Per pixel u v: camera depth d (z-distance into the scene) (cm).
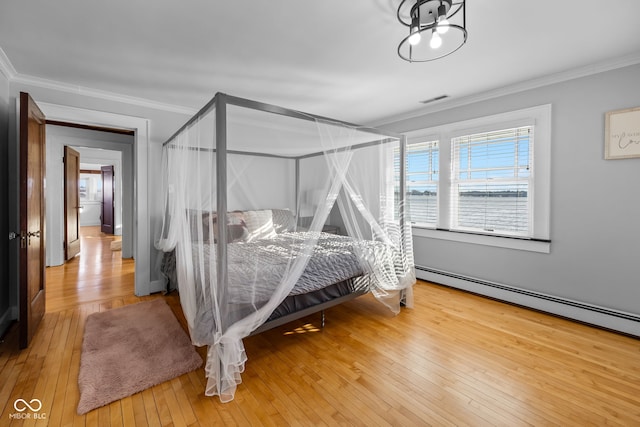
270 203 282
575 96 260
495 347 220
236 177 262
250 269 202
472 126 331
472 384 178
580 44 216
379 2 167
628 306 239
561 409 156
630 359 203
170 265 311
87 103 292
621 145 238
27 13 174
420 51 224
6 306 251
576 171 262
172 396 167
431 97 328
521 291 296
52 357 203
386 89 303
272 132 264
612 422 147
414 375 187
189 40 207
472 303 308
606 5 171
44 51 219
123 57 229
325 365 198
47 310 287
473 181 335
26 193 211
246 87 292
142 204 330
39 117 245
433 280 373
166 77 266
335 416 153
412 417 152
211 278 181
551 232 278
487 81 284
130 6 169
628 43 214
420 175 387
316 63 244
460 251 347
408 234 297
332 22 187
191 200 231
